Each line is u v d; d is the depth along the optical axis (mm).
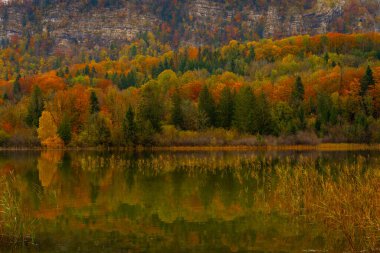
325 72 145000
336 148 82562
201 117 99312
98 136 87125
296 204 24219
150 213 23797
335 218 19797
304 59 184000
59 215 23312
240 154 69250
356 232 19172
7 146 93875
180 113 101188
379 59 181125
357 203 20828
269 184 31453
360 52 190375
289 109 96750
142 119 89000
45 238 18906
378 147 83562
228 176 39438
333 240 18484
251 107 96812
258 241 18406
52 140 89438
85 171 44406
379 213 19016
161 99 114312
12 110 104625
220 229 20328
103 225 21172
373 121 91000
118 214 23578
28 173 42656
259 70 176500
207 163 52000
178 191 31141
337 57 182250
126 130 85688
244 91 102375
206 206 25609
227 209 24703
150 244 18000
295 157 59719
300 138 88250
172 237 19000
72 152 79562
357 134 87562
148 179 37719
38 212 24078
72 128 100688
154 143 87625
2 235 18969
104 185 34281
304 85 125062
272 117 94500
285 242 18219
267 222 21625
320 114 95688
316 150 78438
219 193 30109
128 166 49531
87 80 178875
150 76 191500
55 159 61781
